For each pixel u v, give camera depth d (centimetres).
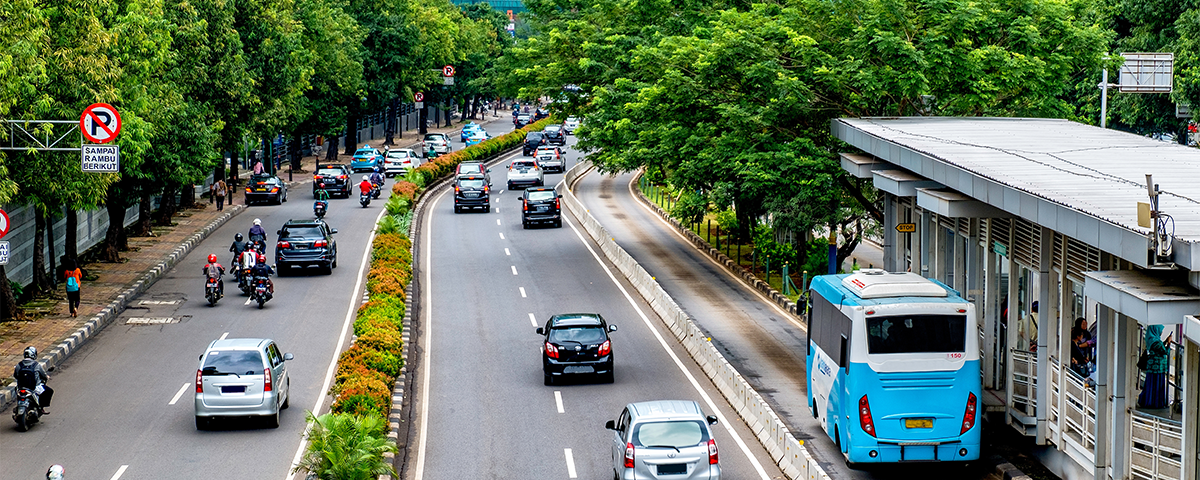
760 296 4162
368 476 2048
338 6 9150
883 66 3447
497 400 2825
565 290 4300
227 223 5894
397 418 2544
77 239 4553
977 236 2494
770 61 3553
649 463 1947
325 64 8062
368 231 5703
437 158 8512
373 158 8506
